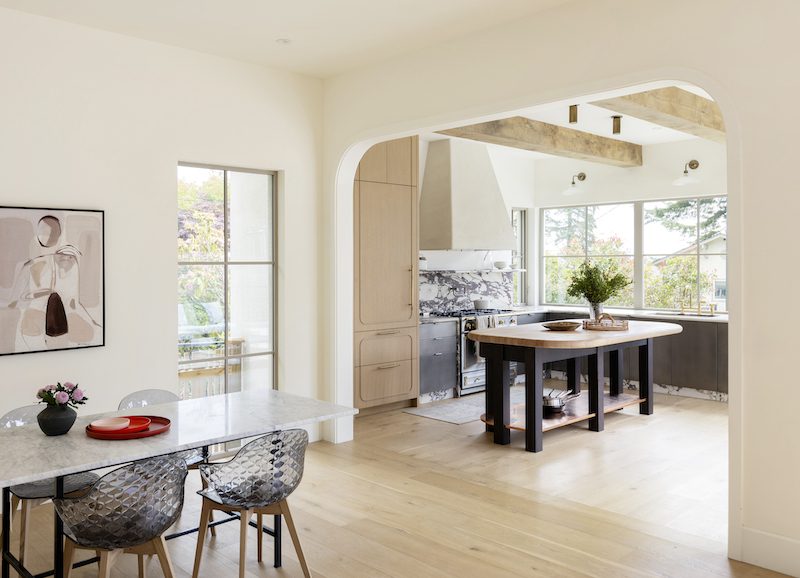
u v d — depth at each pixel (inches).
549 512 156.1
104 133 169.6
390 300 255.3
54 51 161.0
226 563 131.0
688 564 129.1
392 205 254.1
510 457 201.0
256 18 161.6
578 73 151.3
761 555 127.7
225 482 109.7
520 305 365.7
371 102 200.8
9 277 153.6
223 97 192.4
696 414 258.5
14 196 155.3
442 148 295.7
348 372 220.2
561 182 353.1
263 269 208.5
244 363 204.7
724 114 129.3
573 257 354.9
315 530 145.9
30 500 128.3
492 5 153.5
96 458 102.0
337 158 212.5
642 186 323.0
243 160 197.3
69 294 162.4
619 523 149.6
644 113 211.8
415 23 165.0
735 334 129.6
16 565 116.9
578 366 257.1
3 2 150.3
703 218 308.2
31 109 157.6
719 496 167.0
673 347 295.0
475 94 172.6
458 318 291.9
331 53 188.7
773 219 124.6
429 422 246.1
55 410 115.6
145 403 149.3
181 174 188.7
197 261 192.5
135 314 175.2
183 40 177.3
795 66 121.2
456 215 292.2
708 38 131.2
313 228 216.1
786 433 124.5
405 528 146.7
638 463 194.2
